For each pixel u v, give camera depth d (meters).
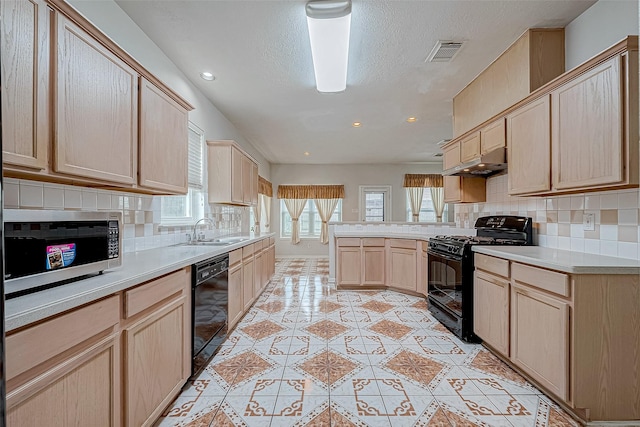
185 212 3.18
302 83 3.17
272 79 3.08
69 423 0.99
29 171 1.12
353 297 4.00
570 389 1.55
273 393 1.82
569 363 1.56
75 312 1.01
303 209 7.87
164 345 1.57
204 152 3.47
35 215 1.02
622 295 1.54
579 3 2.00
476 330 2.46
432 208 7.88
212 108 3.71
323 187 7.74
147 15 2.11
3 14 0.99
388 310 3.43
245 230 5.34
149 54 2.38
